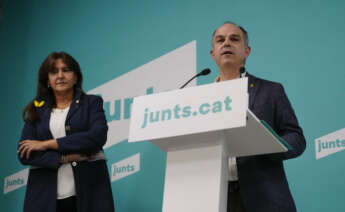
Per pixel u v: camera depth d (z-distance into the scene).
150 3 3.53
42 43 3.77
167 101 1.64
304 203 2.74
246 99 1.50
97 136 2.47
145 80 3.35
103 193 2.44
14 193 3.42
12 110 3.64
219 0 3.32
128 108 3.33
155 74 3.33
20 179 3.43
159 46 3.39
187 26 3.35
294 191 2.79
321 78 2.91
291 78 2.98
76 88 2.78
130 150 3.23
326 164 2.76
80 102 2.64
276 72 3.03
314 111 2.87
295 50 3.02
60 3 3.83
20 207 3.37
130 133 1.65
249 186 1.98
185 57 3.28
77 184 2.38
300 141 2.02
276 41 3.09
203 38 3.27
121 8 3.62
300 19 3.07
